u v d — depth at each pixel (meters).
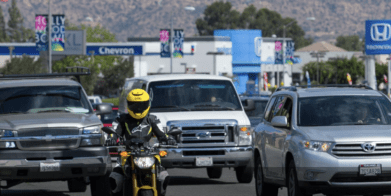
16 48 127.25
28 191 20.53
